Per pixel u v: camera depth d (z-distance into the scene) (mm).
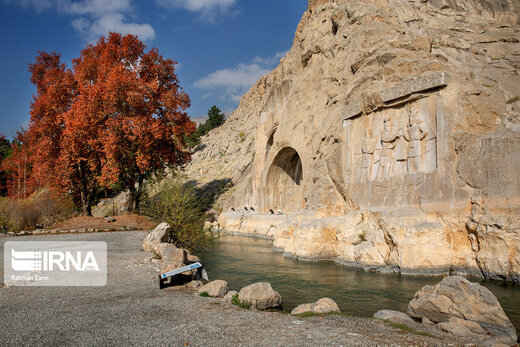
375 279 15828
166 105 39469
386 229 17922
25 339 6711
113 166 33250
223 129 97312
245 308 10094
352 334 7402
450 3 36156
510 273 14336
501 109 18172
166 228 19969
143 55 40500
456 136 17250
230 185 57719
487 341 7402
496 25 32688
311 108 35344
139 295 10516
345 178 23375
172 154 42469
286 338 7035
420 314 10008
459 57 25828
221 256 23453
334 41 33750
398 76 21875
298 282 15531
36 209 32531
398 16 31859
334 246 21047
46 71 38594
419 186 18328
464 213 16422
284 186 42062
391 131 20297
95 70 37531
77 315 8305
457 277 9992
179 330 7375
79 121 32219
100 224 30094
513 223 14445
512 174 15289
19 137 55219
